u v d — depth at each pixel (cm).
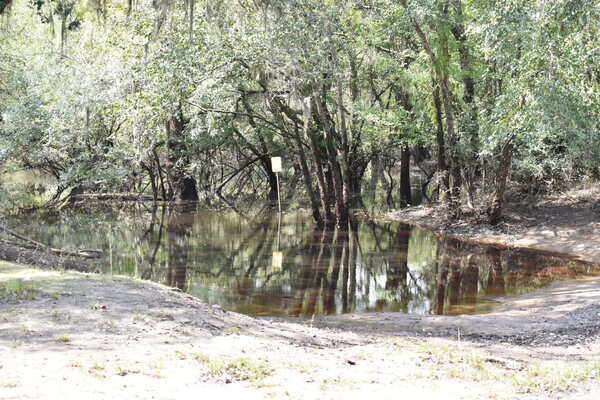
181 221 2975
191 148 3716
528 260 2020
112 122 3148
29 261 1527
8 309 835
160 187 4397
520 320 1223
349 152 3631
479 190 3052
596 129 2070
